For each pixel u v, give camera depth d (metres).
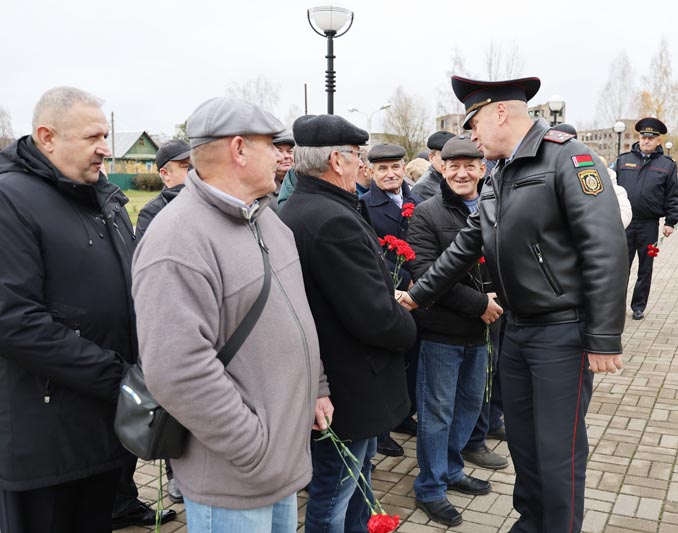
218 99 1.79
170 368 1.55
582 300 2.40
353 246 2.19
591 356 2.29
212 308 1.63
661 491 3.34
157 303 1.57
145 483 3.62
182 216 1.65
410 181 5.91
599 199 2.28
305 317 1.87
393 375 2.39
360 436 2.31
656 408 4.52
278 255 1.89
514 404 2.65
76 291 2.12
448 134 4.69
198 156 1.76
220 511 1.70
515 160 2.43
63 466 2.10
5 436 2.06
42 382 2.06
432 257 3.31
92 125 2.15
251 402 1.71
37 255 2.03
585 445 2.50
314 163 2.30
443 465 3.18
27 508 2.13
